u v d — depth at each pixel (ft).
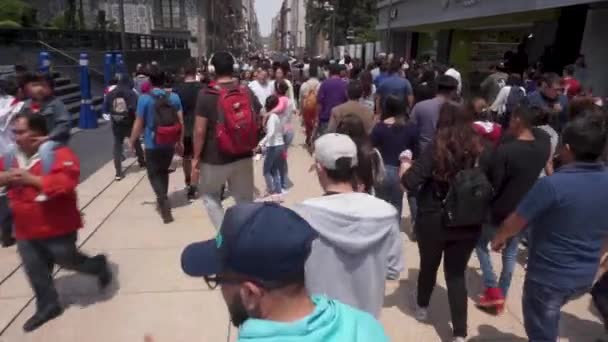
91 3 180.34
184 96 22.66
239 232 3.79
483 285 14.99
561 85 24.40
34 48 73.87
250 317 3.97
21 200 11.61
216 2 248.11
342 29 200.23
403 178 11.14
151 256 16.74
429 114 16.03
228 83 15.11
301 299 3.96
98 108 50.60
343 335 4.01
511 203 12.08
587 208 8.46
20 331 12.34
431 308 13.73
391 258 8.33
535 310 9.26
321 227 7.63
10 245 17.34
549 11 51.11
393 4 113.80
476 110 15.14
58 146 11.80
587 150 8.53
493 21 70.49
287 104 23.24
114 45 91.91
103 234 18.74
